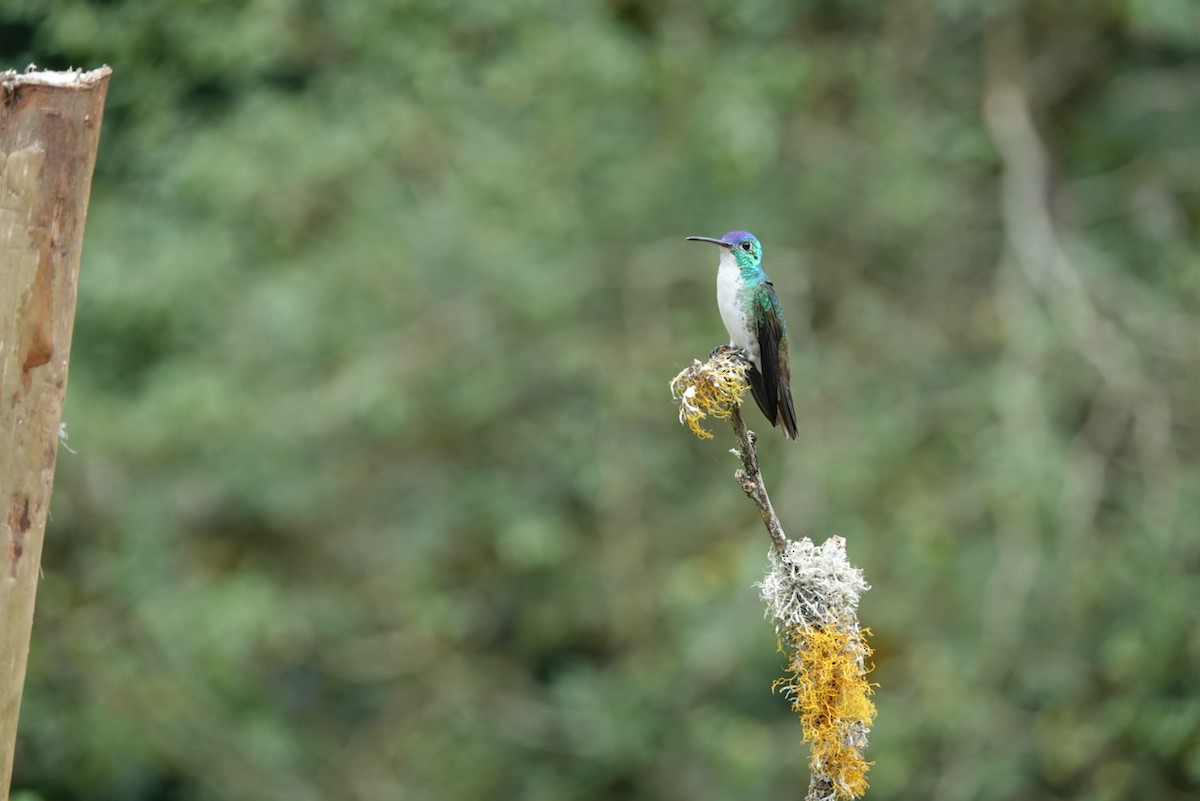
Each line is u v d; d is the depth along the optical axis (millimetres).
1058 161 16188
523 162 14078
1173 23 13867
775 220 14906
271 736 13641
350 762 14594
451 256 14562
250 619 13070
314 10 14789
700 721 13305
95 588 13500
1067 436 14438
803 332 14336
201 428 13641
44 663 12945
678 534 14672
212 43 13586
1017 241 14383
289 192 14328
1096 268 14719
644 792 14266
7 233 4020
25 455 4098
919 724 12648
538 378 15188
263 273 14273
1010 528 12805
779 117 14539
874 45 15039
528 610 15242
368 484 15289
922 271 15555
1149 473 13000
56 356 4113
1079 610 12383
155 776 14227
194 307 14062
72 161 4059
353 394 13688
